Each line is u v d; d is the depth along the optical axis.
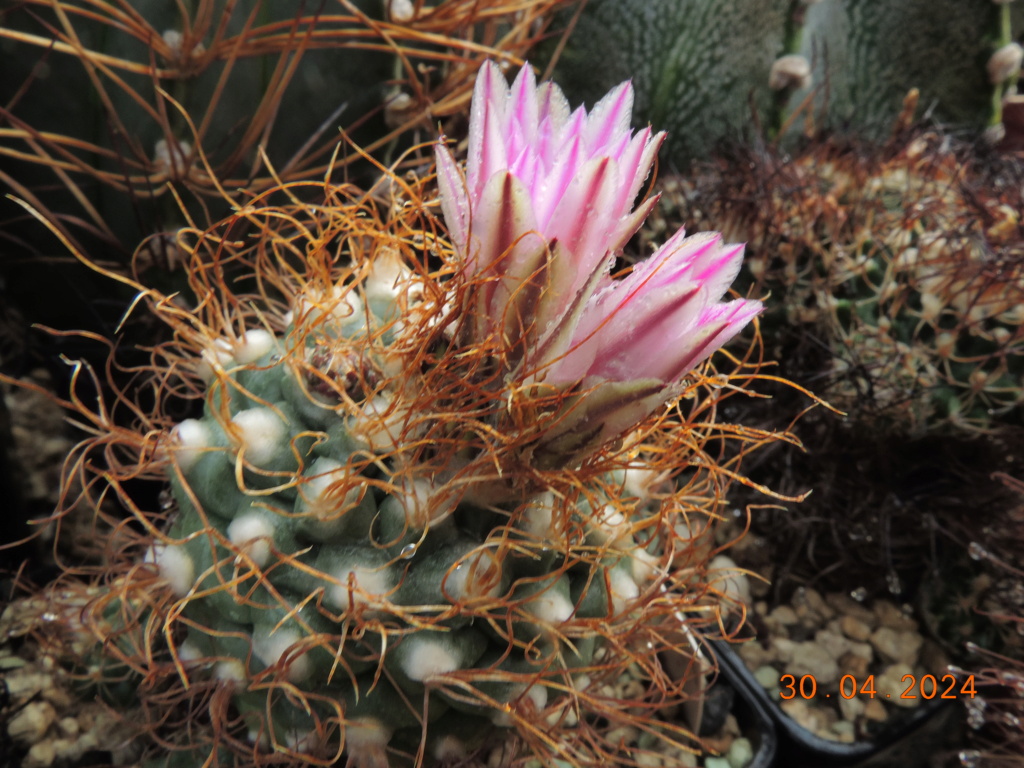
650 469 0.10
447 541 0.09
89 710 0.13
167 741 0.12
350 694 0.09
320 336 0.10
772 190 0.17
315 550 0.09
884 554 0.17
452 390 0.09
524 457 0.09
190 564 0.10
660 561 0.12
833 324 0.16
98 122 0.14
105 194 0.14
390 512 0.09
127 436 0.11
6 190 0.14
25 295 0.16
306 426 0.09
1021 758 0.15
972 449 0.17
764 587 0.18
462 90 0.16
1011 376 0.16
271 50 0.14
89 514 0.17
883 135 0.21
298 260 0.15
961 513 0.17
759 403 0.17
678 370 0.08
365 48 0.15
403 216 0.11
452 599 0.09
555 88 0.09
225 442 0.09
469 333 0.09
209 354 0.10
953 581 0.17
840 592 0.18
